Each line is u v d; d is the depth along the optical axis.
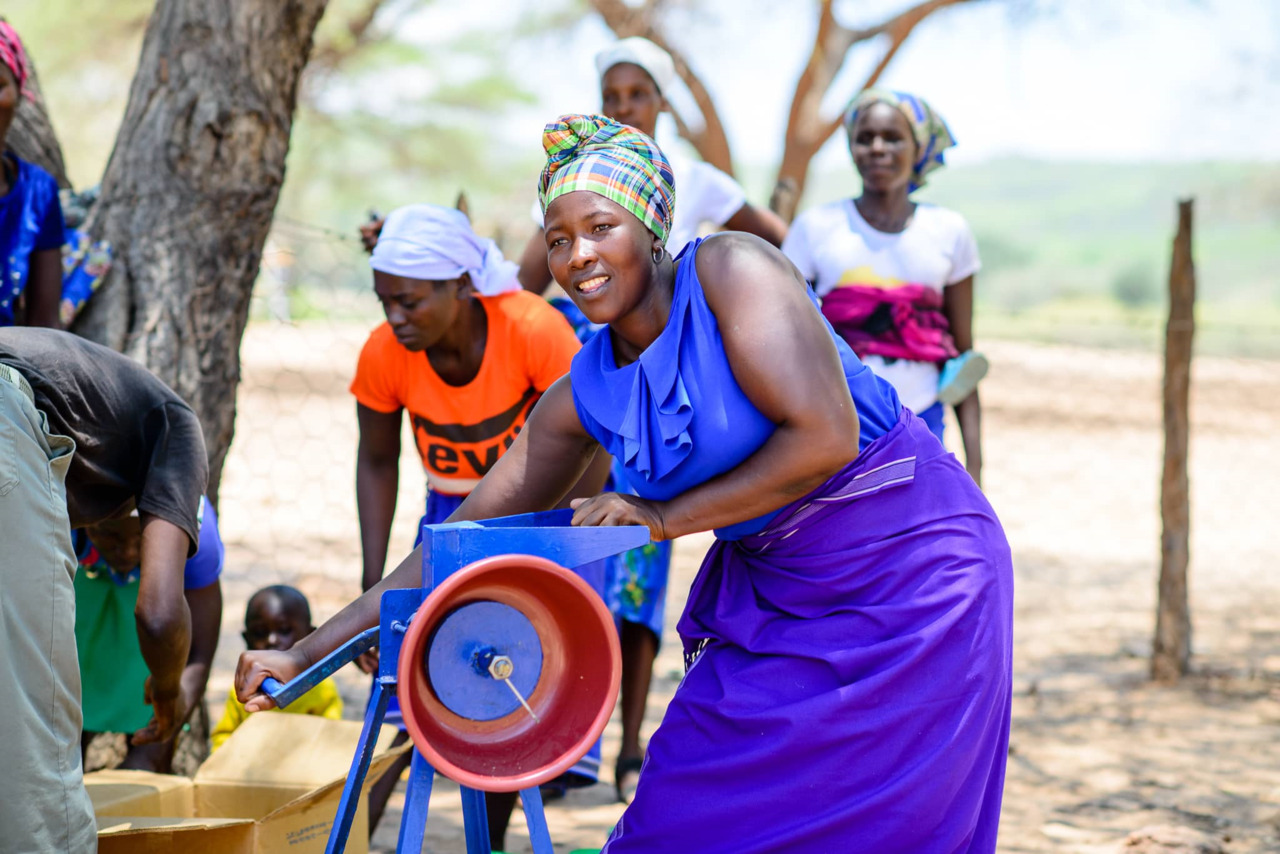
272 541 8.36
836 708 2.32
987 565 2.45
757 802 2.34
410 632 2.09
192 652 3.37
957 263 4.54
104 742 3.88
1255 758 4.75
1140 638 6.67
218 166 4.32
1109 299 73.06
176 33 4.32
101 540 3.44
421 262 3.40
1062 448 13.86
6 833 2.27
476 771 2.21
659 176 2.39
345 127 26.22
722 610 2.54
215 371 4.34
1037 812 4.20
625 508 2.31
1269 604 7.45
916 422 2.54
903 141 4.42
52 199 3.85
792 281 2.34
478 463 3.70
